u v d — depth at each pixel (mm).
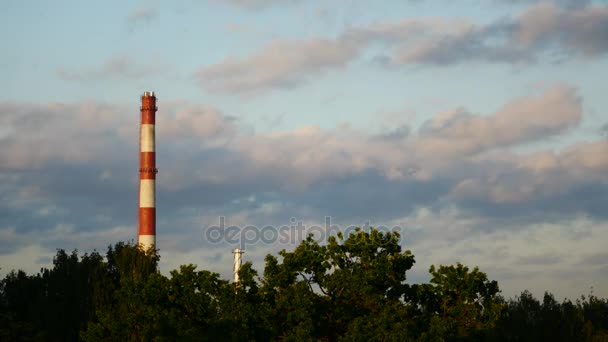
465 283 80000
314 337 75375
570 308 184250
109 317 83812
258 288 79125
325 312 77750
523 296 187875
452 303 81312
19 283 151125
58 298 143875
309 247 80125
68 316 140125
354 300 78812
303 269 79250
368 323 73438
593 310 194125
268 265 79688
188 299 78188
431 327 75438
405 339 71625
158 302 79188
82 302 140625
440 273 81000
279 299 77562
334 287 77750
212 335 74812
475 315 78938
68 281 144000
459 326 78938
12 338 120562
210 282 78312
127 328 80812
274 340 75625
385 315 73438
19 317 147250
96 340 82000
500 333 101375
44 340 124500
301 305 75062
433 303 81812
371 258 79875
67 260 148625
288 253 79625
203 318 78438
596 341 162750
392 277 80625
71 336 139125
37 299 143875
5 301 150625
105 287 124750
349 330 74438
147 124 157875
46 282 149250
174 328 75688
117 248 150375
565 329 171750
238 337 75000
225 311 77000
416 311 79688
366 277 77000
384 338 72562
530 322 179375
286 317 76312
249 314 75500
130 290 81000
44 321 139125
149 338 76500
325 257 79812
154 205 156750
